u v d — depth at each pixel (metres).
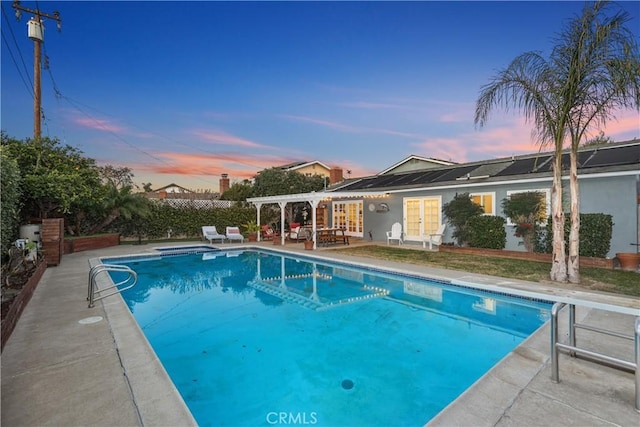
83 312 5.48
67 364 3.65
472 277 7.95
